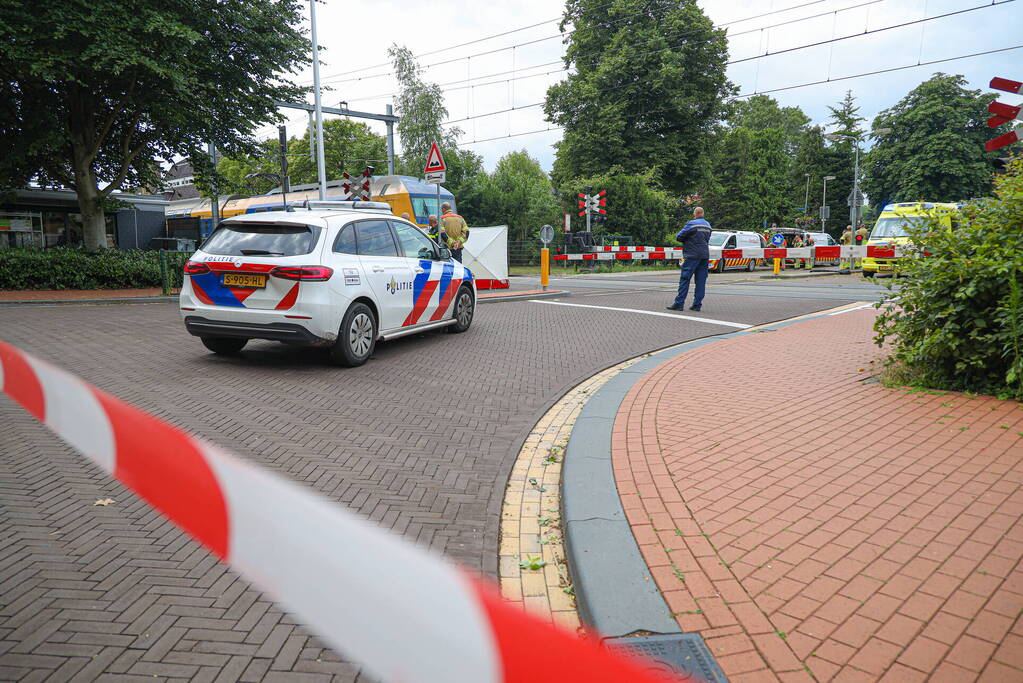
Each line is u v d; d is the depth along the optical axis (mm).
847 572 2715
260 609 2623
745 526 3160
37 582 2783
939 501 3418
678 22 35656
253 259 6906
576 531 3133
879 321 6402
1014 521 3168
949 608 2445
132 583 2791
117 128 20078
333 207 9078
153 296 15492
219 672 2238
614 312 12375
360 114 30125
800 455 4176
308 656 2336
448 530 3383
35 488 3775
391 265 8047
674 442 4508
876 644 2238
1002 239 5602
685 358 7672
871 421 4898
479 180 37625
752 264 29016
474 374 7145
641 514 3316
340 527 969
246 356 7812
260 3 18453
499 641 767
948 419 4910
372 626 908
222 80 18500
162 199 33594
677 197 39844
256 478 1122
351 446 4656
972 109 50219
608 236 31219
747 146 61656
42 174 19578
